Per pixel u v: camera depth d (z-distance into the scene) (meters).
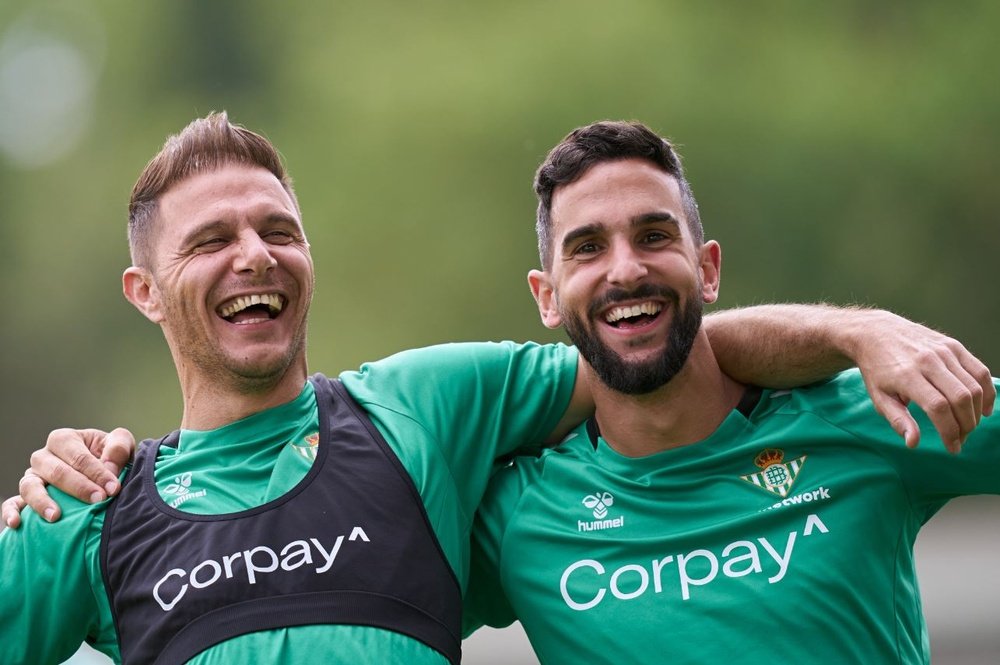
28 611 15.10
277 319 15.97
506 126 83.31
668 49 81.88
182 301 15.91
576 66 82.69
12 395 95.75
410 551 14.78
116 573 15.02
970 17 81.69
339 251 85.44
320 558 14.58
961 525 73.62
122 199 97.25
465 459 15.75
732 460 15.27
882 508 14.91
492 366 16.30
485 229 83.44
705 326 16.14
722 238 79.94
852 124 79.75
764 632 14.41
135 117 102.19
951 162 79.88
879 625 14.60
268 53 99.88
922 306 79.94
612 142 15.52
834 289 79.38
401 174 85.38
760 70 81.25
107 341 95.44
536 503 15.68
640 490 15.34
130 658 14.68
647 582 14.86
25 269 98.06
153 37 104.56
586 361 15.55
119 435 16.06
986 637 42.72
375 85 88.69
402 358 16.38
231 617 14.35
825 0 82.88
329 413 15.78
